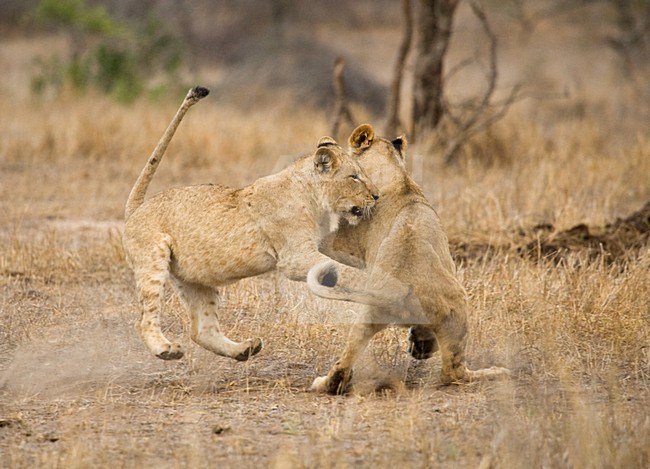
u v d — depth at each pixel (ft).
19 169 71.05
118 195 63.05
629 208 57.62
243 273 30.48
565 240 46.32
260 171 71.00
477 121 74.79
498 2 145.07
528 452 23.52
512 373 30.60
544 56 152.87
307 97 111.86
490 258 44.47
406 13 70.33
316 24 202.49
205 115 92.38
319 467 22.86
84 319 37.19
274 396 29.17
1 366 32.24
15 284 41.93
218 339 31.17
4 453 24.12
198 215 30.14
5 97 107.24
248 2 185.98
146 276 29.71
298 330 34.30
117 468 22.95
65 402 28.71
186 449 24.23
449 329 29.22
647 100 107.76
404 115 99.45
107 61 113.50
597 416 25.54
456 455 23.67
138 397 29.35
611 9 136.26
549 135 81.61
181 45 129.90
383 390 29.66
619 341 32.17
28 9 189.06
